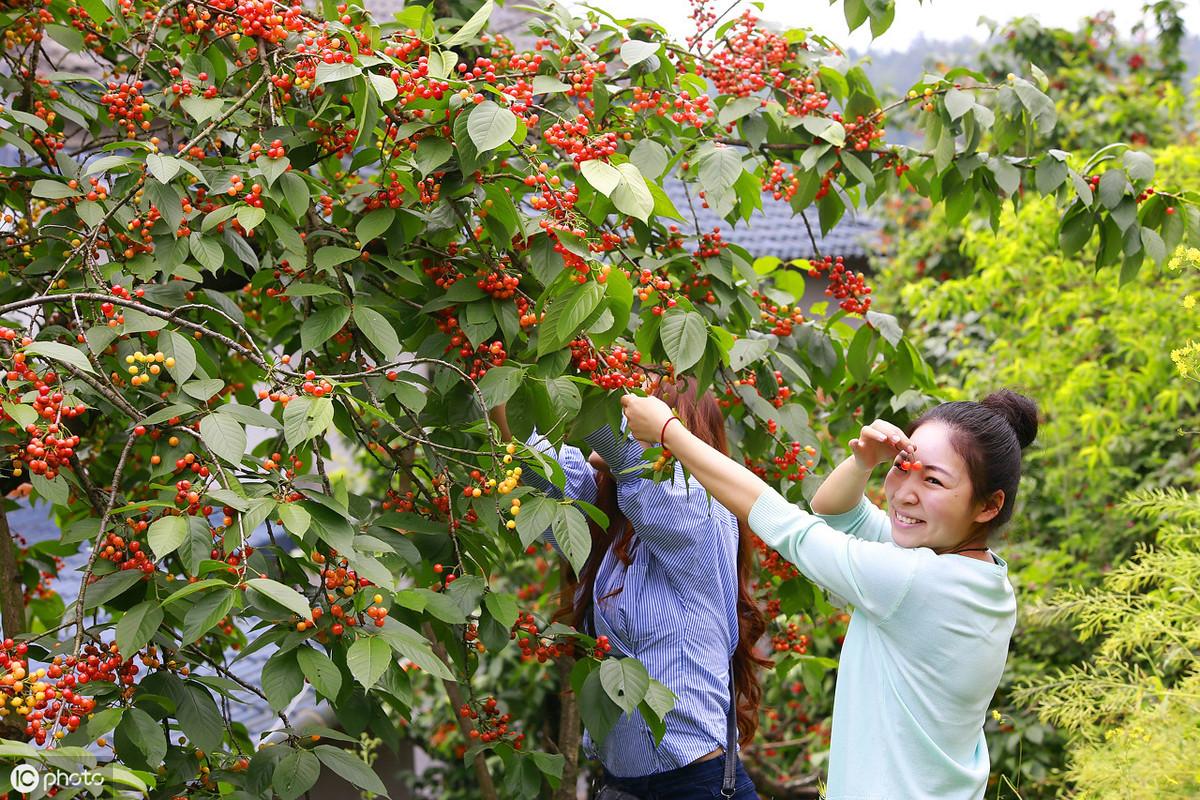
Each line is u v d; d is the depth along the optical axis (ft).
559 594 9.09
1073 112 24.85
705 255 8.58
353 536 5.96
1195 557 8.92
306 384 5.97
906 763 5.54
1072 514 16.83
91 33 8.95
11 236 8.33
